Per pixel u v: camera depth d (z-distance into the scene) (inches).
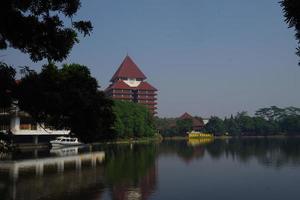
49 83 602.2
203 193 1663.4
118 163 2952.8
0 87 505.0
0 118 589.0
